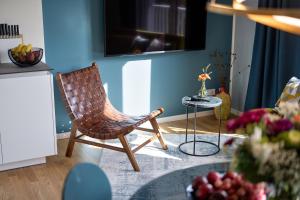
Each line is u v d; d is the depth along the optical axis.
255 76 4.58
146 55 4.57
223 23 4.96
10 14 3.74
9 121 3.43
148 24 4.39
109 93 4.49
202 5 4.66
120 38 4.28
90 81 3.99
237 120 1.53
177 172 2.07
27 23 3.84
